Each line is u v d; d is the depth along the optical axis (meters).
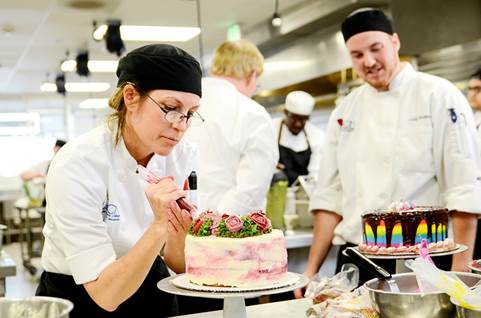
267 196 3.68
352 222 2.57
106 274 1.49
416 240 1.97
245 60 3.03
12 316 1.20
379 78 2.49
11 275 3.01
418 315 1.32
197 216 1.84
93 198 1.57
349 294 1.60
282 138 5.25
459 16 4.85
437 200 2.47
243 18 6.57
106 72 9.69
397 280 1.52
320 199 2.77
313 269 2.73
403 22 4.65
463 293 1.24
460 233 2.34
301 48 5.95
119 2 5.82
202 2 5.88
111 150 1.66
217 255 1.61
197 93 1.56
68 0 5.75
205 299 2.47
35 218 8.91
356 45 2.47
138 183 1.72
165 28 6.93
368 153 2.56
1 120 13.02
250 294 1.51
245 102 2.89
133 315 1.77
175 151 1.91
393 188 2.46
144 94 1.53
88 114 13.99
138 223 1.74
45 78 10.44
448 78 4.52
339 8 4.83
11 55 8.39
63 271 1.68
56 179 1.54
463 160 2.35
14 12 6.13
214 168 2.81
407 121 2.48
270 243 1.64
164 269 1.87
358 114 2.65
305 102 5.09
